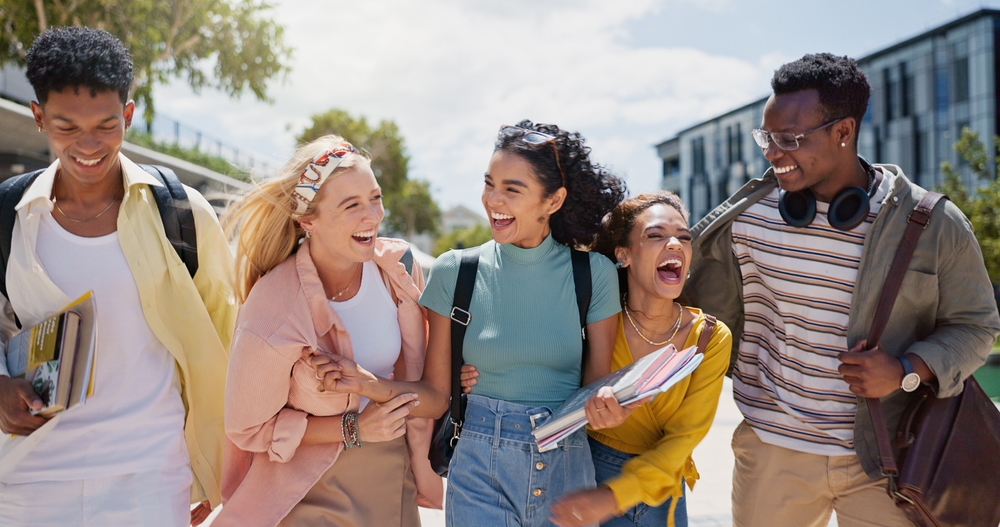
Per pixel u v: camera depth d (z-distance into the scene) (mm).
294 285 2352
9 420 2158
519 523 2303
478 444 2340
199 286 2627
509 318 2393
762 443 2752
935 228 2465
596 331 2467
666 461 2328
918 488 2375
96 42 2230
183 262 2533
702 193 47438
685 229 2502
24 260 2314
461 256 2477
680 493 2465
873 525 2539
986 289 2508
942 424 2465
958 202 20750
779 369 2699
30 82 2221
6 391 2164
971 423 2498
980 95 30062
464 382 2424
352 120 40031
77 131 2217
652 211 2514
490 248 2500
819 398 2600
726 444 6812
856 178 2576
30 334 2236
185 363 2512
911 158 32750
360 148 2459
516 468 2303
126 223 2404
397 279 2521
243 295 2490
